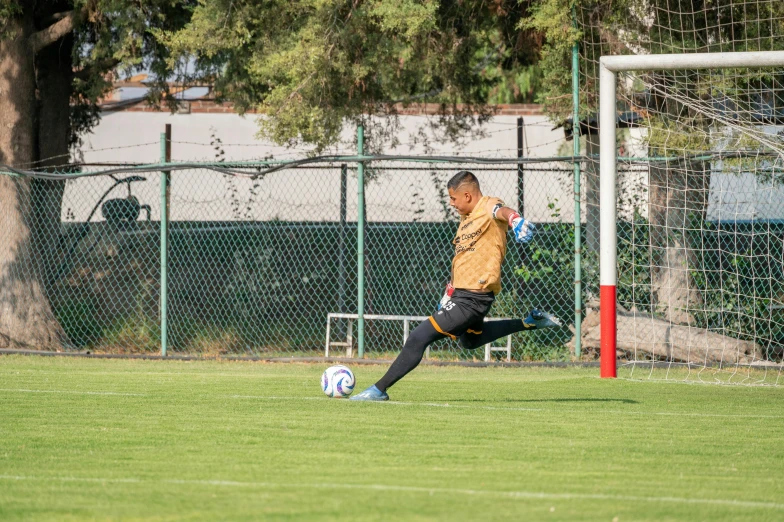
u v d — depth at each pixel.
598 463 21.34
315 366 49.78
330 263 68.12
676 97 49.97
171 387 37.19
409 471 20.05
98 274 68.81
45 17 63.50
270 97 52.47
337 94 56.25
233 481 18.92
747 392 37.25
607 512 16.38
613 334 41.34
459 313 29.83
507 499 17.34
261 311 65.69
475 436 24.91
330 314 53.44
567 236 54.16
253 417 28.17
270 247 69.62
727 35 53.12
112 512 16.27
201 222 73.69
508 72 78.69
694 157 47.47
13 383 38.84
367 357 53.50
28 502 17.05
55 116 66.94
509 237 58.72
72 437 24.47
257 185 70.94
